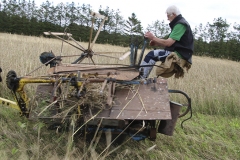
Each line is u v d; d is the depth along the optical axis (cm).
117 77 388
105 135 402
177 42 450
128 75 398
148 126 398
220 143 490
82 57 484
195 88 752
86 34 3769
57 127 391
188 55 451
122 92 377
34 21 4684
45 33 455
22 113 405
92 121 354
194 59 2019
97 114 348
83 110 358
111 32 4053
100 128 389
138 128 382
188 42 450
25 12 5556
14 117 504
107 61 1016
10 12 5244
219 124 600
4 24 4538
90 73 399
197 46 4284
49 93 391
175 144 474
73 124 334
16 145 399
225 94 730
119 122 348
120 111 350
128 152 410
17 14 5038
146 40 422
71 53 1199
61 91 365
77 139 418
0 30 4541
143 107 354
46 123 382
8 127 462
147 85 386
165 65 431
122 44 2617
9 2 5594
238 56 4200
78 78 363
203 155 446
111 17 4275
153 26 4950
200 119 610
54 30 4688
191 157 432
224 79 1096
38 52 1003
